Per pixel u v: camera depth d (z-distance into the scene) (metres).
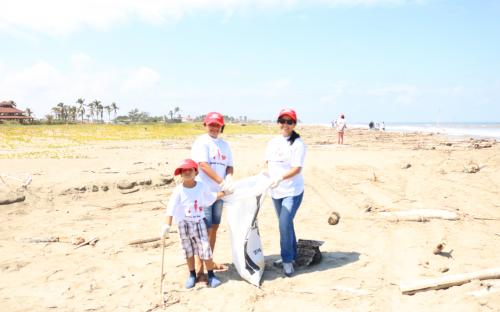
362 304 4.54
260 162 13.61
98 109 118.38
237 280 5.13
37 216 8.15
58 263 5.70
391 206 8.93
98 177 10.47
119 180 10.34
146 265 5.66
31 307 4.45
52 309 4.41
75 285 4.98
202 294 4.75
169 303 4.56
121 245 6.51
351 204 9.24
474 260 5.76
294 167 5.10
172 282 5.06
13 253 6.05
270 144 5.38
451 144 23.08
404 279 5.15
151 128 43.59
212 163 5.18
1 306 4.46
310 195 10.17
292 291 4.85
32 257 5.90
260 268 5.29
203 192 4.88
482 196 9.57
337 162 13.52
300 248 5.79
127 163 13.39
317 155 16.05
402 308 4.44
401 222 7.83
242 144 26.48
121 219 8.12
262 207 9.27
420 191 10.20
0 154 16.88
